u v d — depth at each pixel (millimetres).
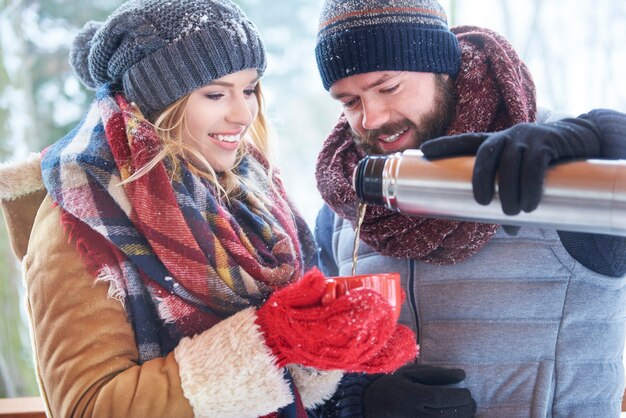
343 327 881
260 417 1113
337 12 1223
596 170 793
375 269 1313
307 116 3502
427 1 1229
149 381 995
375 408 1155
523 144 811
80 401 998
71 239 1083
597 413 1194
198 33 1129
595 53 2135
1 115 2805
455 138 899
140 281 1103
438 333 1238
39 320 1056
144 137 1124
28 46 2896
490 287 1208
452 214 898
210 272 1098
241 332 1000
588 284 1182
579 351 1184
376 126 1236
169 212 1093
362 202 1069
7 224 1229
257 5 3395
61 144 1183
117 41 1179
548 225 836
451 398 1116
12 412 1459
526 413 1184
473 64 1249
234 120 1188
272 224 1256
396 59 1186
